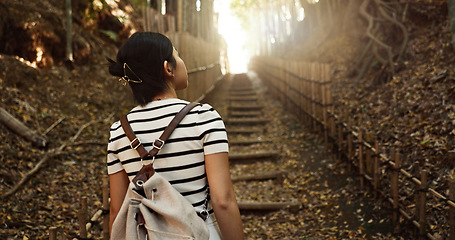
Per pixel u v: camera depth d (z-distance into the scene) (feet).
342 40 31.50
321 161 17.98
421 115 14.53
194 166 3.91
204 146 3.91
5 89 18.02
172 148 3.89
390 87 19.22
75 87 22.41
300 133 22.50
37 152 15.58
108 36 30.45
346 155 16.03
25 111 17.62
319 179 16.28
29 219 11.75
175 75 4.38
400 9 22.80
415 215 10.39
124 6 33.19
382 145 14.75
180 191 3.88
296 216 13.80
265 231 13.00
